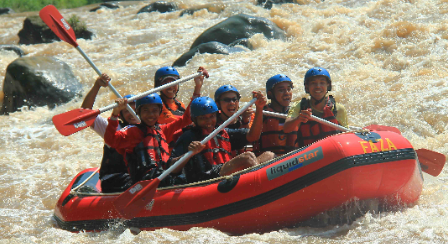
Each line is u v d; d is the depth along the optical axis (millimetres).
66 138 33688
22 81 42594
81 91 43844
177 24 65375
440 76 32031
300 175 14336
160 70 22688
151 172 16406
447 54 35281
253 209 14664
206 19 65875
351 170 13977
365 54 38375
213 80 38625
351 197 14547
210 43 46156
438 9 45094
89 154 29906
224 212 14922
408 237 13375
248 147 19812
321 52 41250
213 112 16844
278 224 15000
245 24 48750
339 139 14523
